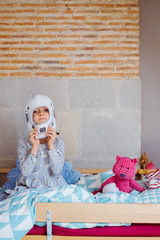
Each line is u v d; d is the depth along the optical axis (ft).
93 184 6.48
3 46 7.60
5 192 5.89
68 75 7.65
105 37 7.56
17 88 7.66
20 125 7.76
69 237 4.64
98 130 7.75
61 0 7.50
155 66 8.95
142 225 4.72
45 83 7.64
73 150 7.80
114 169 5.83
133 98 7.66
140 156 7.86
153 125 9.12
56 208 4.64
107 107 7.68
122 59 7.61
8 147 7.82
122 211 4.59
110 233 4.65
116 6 7.50
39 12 7.53
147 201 5.08
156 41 8.90
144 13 8.84
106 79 7.62
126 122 7.72
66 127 7.75
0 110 7.73
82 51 7.59
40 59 7.62
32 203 4.74
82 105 7.69
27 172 5.63
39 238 4.69
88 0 7.52
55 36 7.57
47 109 5.94
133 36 7.56
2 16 7.53
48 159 5.94
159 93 9.02
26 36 7.57
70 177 6.83
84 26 7.55
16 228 4.47
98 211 4.61
